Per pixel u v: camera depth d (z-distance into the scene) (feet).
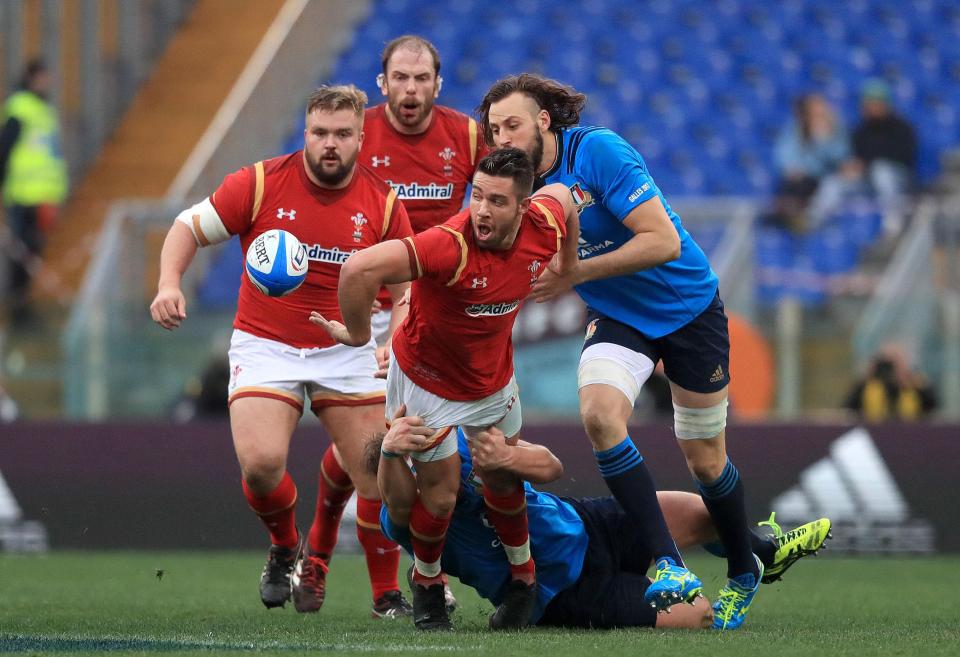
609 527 62.95
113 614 72.69
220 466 119.96
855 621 69.62
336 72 196.95
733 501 65.21
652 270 63.77
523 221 57.88
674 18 203.92
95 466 120.47
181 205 131.44
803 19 205.87
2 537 119.85
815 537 69.31
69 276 165.07
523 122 61.98
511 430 62.03
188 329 128.16
